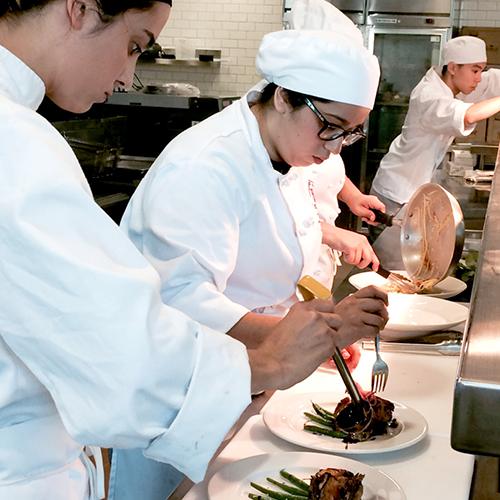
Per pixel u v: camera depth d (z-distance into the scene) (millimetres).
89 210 909
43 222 880
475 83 4734
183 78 7348
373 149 6391
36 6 952
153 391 925
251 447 1395
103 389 899
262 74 1608
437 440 1418
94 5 947
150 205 1551
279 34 1569
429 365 1802
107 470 1815
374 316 1466
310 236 1776
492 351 769
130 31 991
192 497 1224
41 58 973
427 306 2098
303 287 1372
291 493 1197
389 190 4855
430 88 4594
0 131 886
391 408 1424
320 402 1538
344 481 1154
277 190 1684
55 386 925
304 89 1525
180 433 959
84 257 889
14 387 978
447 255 2129
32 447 1025
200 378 964
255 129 1630
